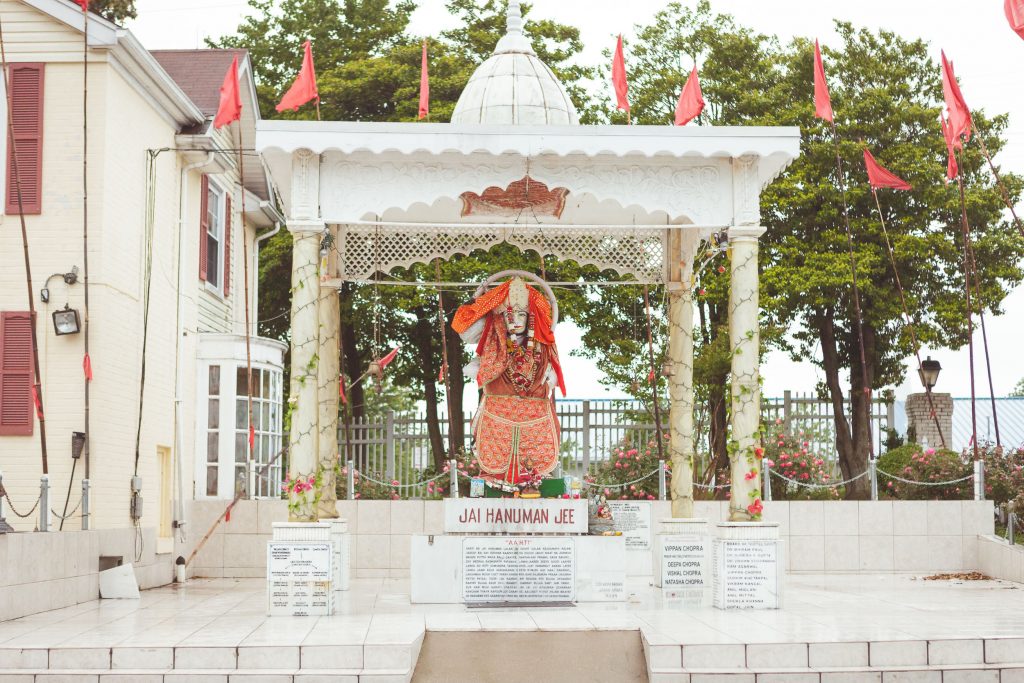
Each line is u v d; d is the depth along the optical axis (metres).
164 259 18.00
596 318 27.31
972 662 9.74
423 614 11.76
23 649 9.42
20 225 15.50
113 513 15.66
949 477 18.95
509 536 12.88
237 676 9.24
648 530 16.89
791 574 17.72
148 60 16.25
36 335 15.34
